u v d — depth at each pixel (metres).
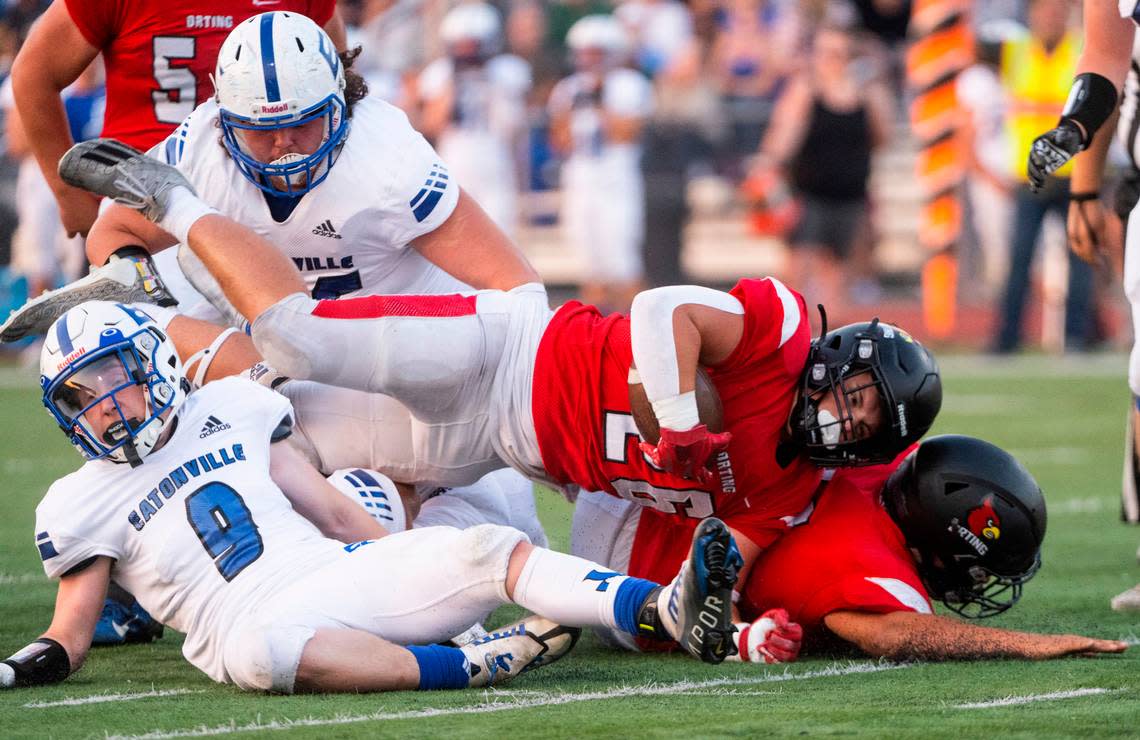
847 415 16.34
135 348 15.79
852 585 16.75
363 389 16.94
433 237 18.31
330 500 16.75
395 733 13.40
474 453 17.50
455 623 15.51
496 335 16.97
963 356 55.06
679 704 14.59
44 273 46.38
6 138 47.25
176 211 17.11
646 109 53.59
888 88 62.06
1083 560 23.56
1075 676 15.49
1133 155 20.17
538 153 58.50
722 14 58.84
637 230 53.78
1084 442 37.03
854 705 14.42
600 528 18.25
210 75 20.70
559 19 59.12
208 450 16.17
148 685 15.81
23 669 15.47
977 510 16.91
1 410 43.50
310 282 18.56
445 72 52.12
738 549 15.72
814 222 53.12
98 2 20.41
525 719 13.91
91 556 15.88
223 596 15.50
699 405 16.08
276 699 14.88
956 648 16.31
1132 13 18.94
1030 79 49.31
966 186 57.53
